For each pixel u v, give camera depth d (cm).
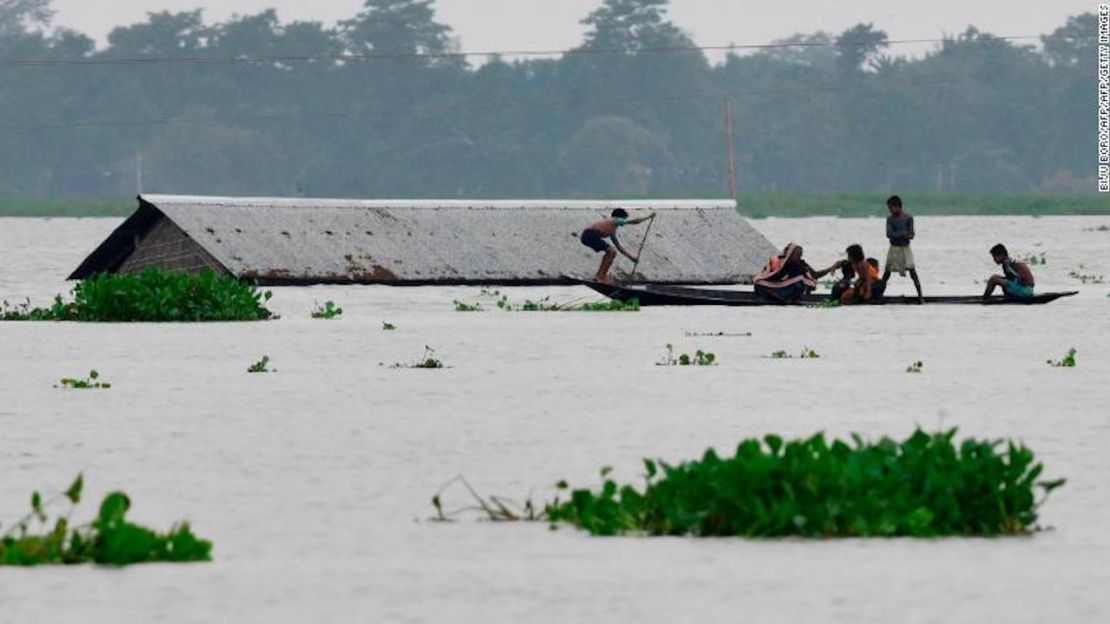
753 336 9969
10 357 8650
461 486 4556
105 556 3469
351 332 10444
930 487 3825
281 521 4031
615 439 5441
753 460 3803
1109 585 3212
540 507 4238
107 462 4991
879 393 6775
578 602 3091
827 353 8756
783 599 3103
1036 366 7988
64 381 7206
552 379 7400
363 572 3381
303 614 2997
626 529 3847
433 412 6197
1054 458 4978
